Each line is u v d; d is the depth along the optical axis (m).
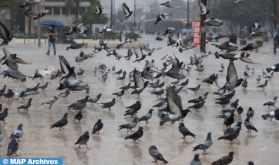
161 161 14.20
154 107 22.05
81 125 18.95
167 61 35.69
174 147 15.91
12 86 28.44
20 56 48.09
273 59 51.28
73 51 57.34
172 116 9.84
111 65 41.34
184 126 17.45
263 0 101.62
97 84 30.42
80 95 25.77
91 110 22.05
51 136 17.09
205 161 14.33
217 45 22.27
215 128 18.81
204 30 53.50
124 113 21.28
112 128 18.53
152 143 16.41
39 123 19.11
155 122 19.70
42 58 46.16
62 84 22.30
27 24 100.25
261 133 18.25
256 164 14.18
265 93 28.16
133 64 42.53
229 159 13.64
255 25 29.34
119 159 14.47
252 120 20.61
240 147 16.11
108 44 63.41
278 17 84.94
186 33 73.00
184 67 36.50
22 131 16.84
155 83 26.53
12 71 22.06
